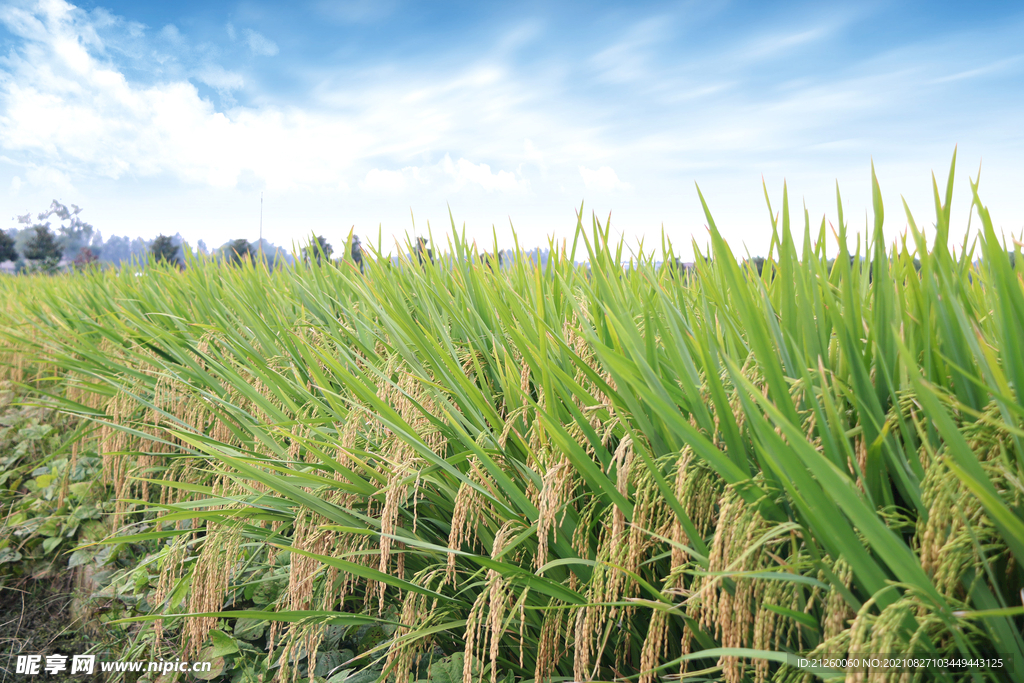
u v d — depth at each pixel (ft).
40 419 20.27
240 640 9.63
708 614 4.46
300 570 6.92
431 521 7.73
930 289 4.49
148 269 21.06
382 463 7.32
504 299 9.54
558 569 6.51
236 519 7.67
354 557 7.47
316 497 7.23
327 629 9.55
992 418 3.99
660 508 5.36
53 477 15.96
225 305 14.87
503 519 6.65
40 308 22.33
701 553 4.79
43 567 13.51
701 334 5.16
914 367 3.56
